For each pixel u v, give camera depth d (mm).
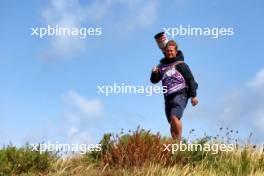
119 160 11289
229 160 11406
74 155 12148
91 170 11195
